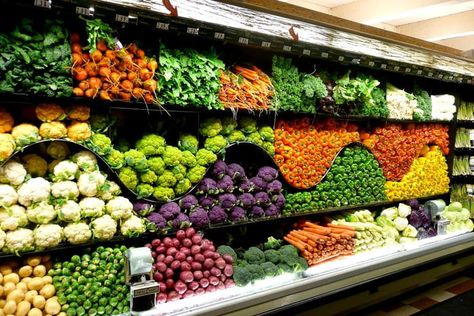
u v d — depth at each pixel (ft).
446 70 16.76
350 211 14.97
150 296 8.93
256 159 12.98
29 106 9.22
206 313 9.19
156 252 9.73
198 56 10.70
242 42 10.88
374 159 15.19
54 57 8.35
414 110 16.29
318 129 13.76
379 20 25.50
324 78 13.76
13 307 7.86
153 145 10.18
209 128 11.32
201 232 10.81
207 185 11.05
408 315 13.57
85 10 8.53
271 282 10.89
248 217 11.86
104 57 9.09
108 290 8.79
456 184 19.62
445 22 27.84
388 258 13.30
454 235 16.49
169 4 9.25
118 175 9.64
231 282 10.31
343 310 12.60
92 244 9.29
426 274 15.52
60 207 8.68
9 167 8.43
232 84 11.43
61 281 8.55
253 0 10.14
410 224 15.55
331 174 13.83
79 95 8.76
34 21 8.51
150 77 9.80
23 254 8.28
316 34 12.02
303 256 12.07
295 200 12.84
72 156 9.43
